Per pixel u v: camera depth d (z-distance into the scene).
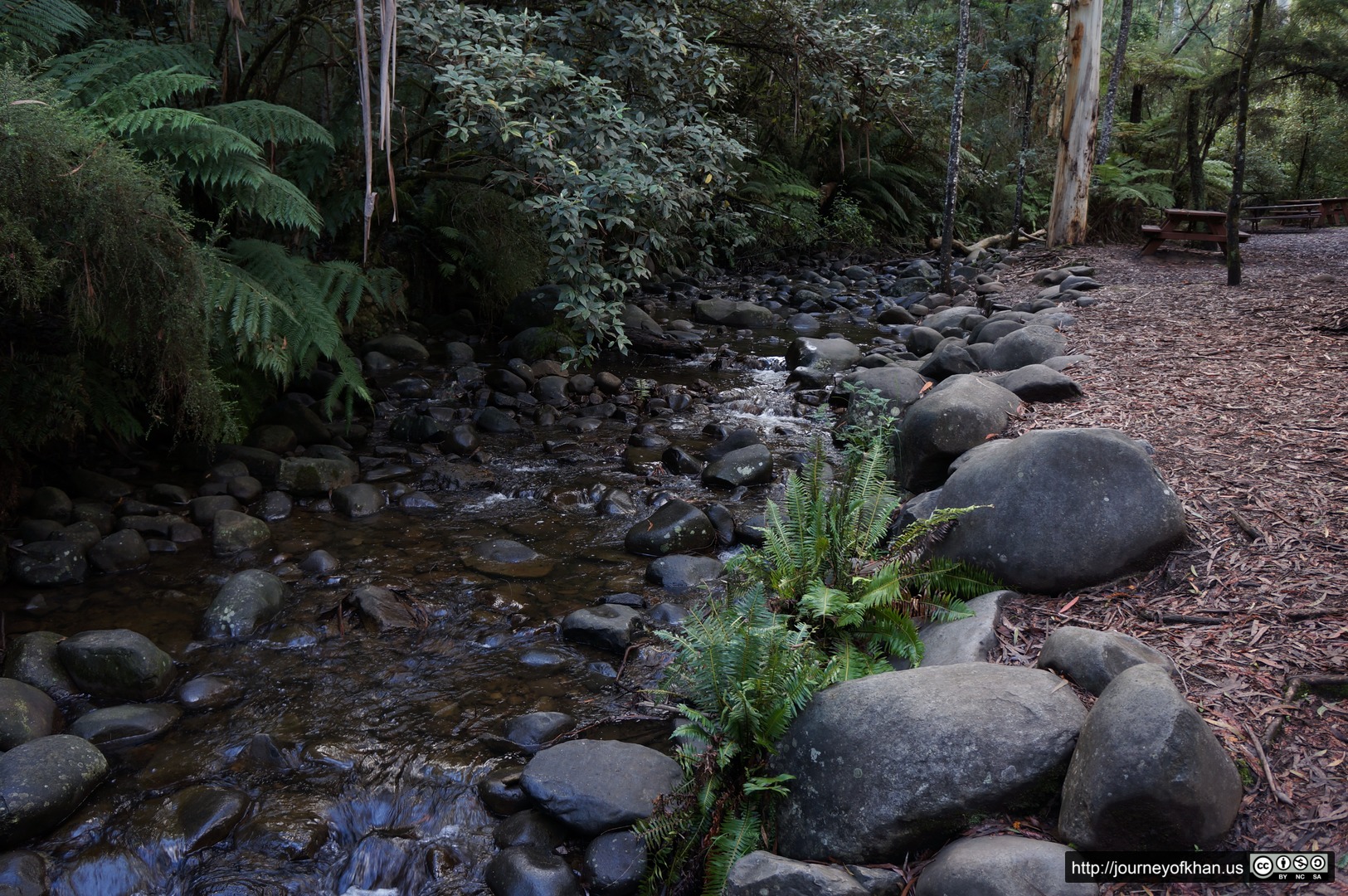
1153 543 3.29
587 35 7.37
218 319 4.61
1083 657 2.59
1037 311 9.05
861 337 9.50
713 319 10.11
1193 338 6.78
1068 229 14.66
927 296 11.36
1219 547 3.33
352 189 6.96
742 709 2.59
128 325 3.91
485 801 2.82
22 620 3.68
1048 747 2.29
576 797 2.69
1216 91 13.40
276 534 4.60
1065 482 3.37
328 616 3.83
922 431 4.73
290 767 2.94
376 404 6.53
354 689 3.36
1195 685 2.57
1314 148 26.44
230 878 2.53
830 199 16.30
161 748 3.00
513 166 6.59
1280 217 21.17
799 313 10.69
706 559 4.32
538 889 2.44
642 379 7.65
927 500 3.92
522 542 4.63
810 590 3.28
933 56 11.92
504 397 6.77
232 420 4.57
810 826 2.41
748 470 5.34
